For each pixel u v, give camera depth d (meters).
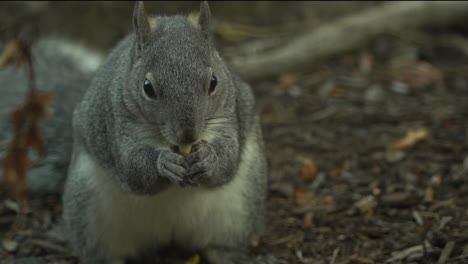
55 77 8.96
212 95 5.36
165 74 5.16
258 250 6.61
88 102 6.41
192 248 6.54
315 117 9.51
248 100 6.54
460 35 11.51
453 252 5.97
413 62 10.93
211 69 5.29
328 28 11.07
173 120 5.06
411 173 7.75
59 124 8.02
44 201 7.65
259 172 6.48
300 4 11.91
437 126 8.89
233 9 11.64
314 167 7.98
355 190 7.58
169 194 6.00
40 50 9.64
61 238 6.90
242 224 6.34
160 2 11.27
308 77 10.76
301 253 6.48
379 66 10.92
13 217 7.28
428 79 10.34
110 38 11.28
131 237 6.30
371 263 6.12
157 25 5.65
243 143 6.28
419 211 6.94
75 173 6.31
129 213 6.12
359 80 10.52
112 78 6.06
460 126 8.83
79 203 6.21
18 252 6.64
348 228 6.82
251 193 6.37
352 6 12.06
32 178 7.71
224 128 5.70
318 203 7.41
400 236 6.50
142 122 5.58
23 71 8.91
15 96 8.54
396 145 8.39
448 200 7.04
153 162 5.50
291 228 6.97
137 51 5.60
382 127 9.05
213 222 6.26
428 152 8.19
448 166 7.78
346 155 8.36
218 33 10.63
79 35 11.21
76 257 6.55
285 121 9.43
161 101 5.16
